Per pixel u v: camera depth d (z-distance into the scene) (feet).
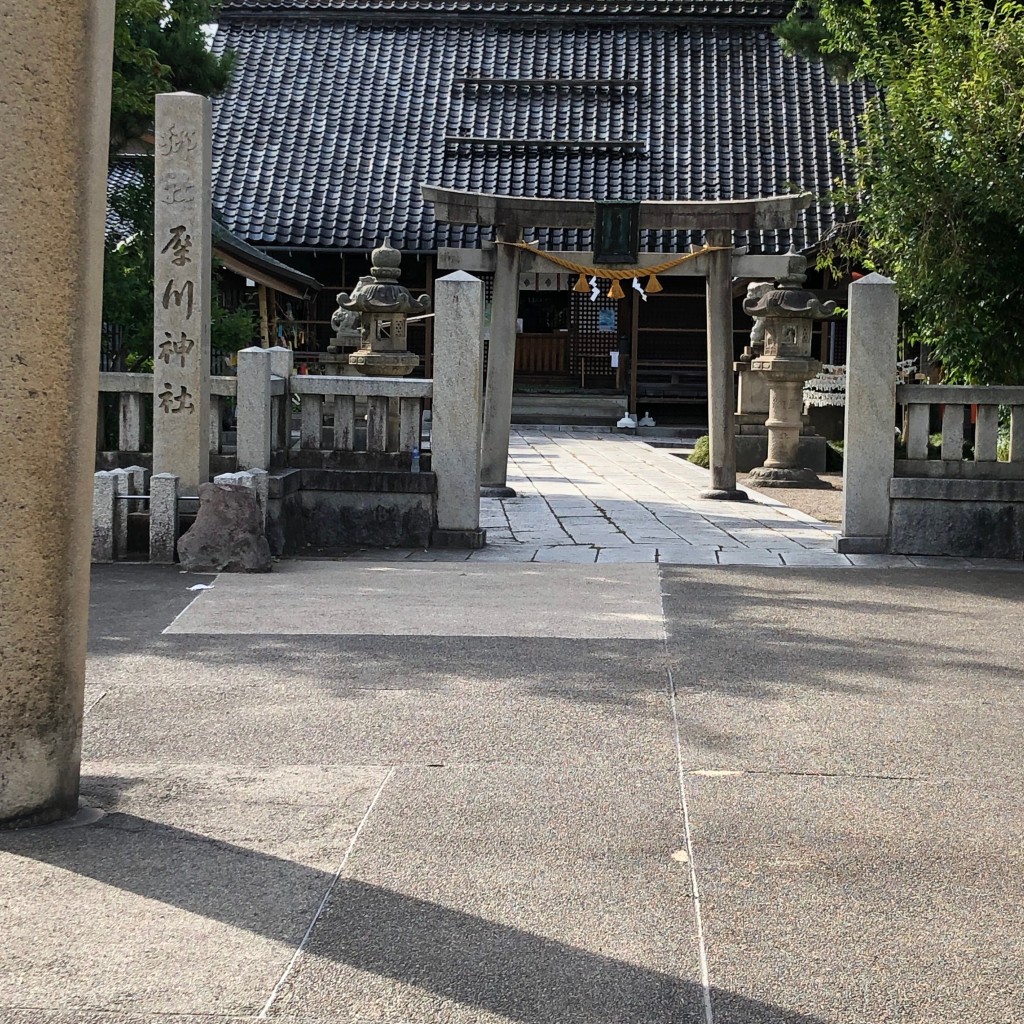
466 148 95.50
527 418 94.07
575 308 96.27
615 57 103.04
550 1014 9.72
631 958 10.60
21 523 12.93
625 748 16.07
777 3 103.96
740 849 12.87
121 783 14.64
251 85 101.30
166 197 31.32
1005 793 14.56
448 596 25.88
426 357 90.79
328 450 34.12
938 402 32.01
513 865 12.42
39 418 12.84
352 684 18.94
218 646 21.24
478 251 45.39
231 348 54.08
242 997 9.90
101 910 11.34
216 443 33.71
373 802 14.08
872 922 11.29
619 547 33.53
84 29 12.59
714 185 91.50
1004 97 32.48
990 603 25.54
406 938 10.89
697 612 24.36
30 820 13.24
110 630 22.38
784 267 45.39
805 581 27.96
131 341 48.01
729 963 10.53
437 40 105.29
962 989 10.15
